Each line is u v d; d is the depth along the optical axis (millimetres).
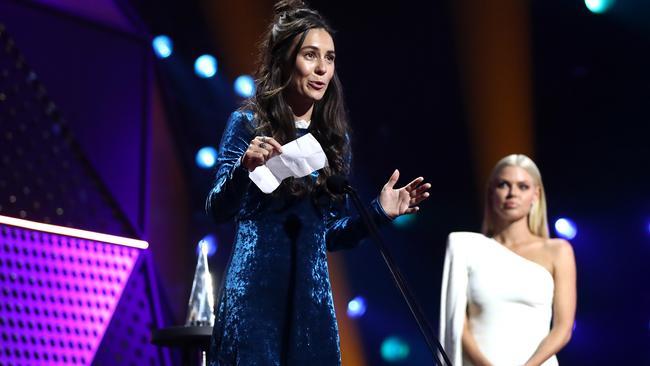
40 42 15562
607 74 22781
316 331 8766
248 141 9203
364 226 9422
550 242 15109
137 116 16953
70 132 15695
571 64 23141
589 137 23062
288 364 8586
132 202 16453
